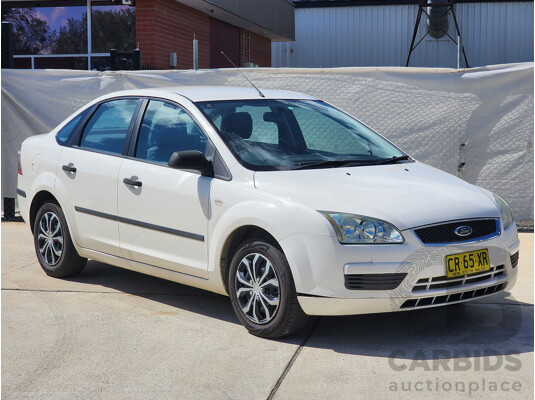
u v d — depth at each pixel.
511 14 25.94
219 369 4.23
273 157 5.13
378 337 4.77
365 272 4.34
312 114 5.75
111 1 14.79
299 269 4.44
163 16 15.60
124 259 5.73
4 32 9.39
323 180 4.81
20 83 9.22
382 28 26.73
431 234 4.45
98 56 16.03
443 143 8.36
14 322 5.17
